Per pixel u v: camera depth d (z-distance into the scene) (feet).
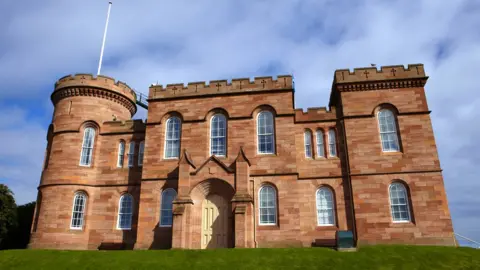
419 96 103.81
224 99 109.19
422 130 100.83
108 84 121.60
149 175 105.19
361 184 98.68
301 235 97.30
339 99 108.78
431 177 96.58
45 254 82.17
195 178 98.17
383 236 93.81
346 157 102.32
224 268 70.33
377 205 96.43
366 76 106.73
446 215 93.09
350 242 83.05
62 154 113.29
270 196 99.40
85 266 73.31
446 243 90.89
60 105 119.65
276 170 100.58
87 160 114.52
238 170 96.07
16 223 127.54
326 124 107.55
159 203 102.63
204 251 81.41
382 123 103.96
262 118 107.14
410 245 88.02
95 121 117.50
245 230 88.74
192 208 95.76
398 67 106.32
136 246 99.35
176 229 91.50
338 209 98.89
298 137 107.45
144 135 115.85
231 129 106.01
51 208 108.06
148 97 112.68
